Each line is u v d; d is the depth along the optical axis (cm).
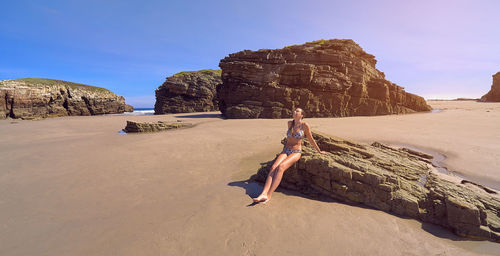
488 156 991
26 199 583
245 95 3375
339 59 3388
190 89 5606
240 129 1917
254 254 350
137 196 594
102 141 1487
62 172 815
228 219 457
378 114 3372
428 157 969
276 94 3200
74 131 2133
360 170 562
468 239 413
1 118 4188
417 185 561
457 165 892
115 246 375
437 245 387
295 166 616
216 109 5994
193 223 444
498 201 496
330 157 627
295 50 3506
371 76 3700
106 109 6400
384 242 386
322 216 468
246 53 3638
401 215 486
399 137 1464
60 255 356
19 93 4456
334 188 559
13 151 1209
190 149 1183
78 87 5956
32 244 387
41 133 2006
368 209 507
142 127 1962
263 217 463
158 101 5859
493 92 7669
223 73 3662
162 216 478
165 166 880
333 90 3259
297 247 367
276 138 1464
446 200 457
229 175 759
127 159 994
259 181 687
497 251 378
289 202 536
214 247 367
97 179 735
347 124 2191
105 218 476
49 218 481
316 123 2319
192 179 725
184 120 2959
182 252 355
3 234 420
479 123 2066
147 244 378
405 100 3794
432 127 1886
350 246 372
